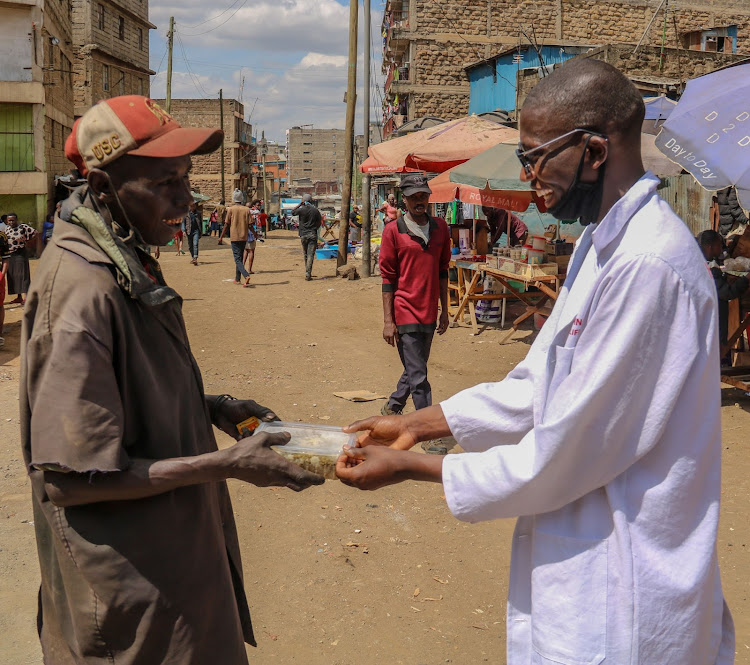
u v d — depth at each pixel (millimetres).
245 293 13898
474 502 1667
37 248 24453
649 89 14773
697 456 1571
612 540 1587
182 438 1951
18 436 5715
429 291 5477
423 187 5336
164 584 1826
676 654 1569
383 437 2064
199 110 57469
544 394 1655
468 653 3109
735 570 3793
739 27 26484
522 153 1707
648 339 1511
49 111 25750
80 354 1598
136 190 1744
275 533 4188
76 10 34156
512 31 25984
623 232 1600
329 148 122688
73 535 1768
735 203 11977
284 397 6879
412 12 25531
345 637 3211
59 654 1957
